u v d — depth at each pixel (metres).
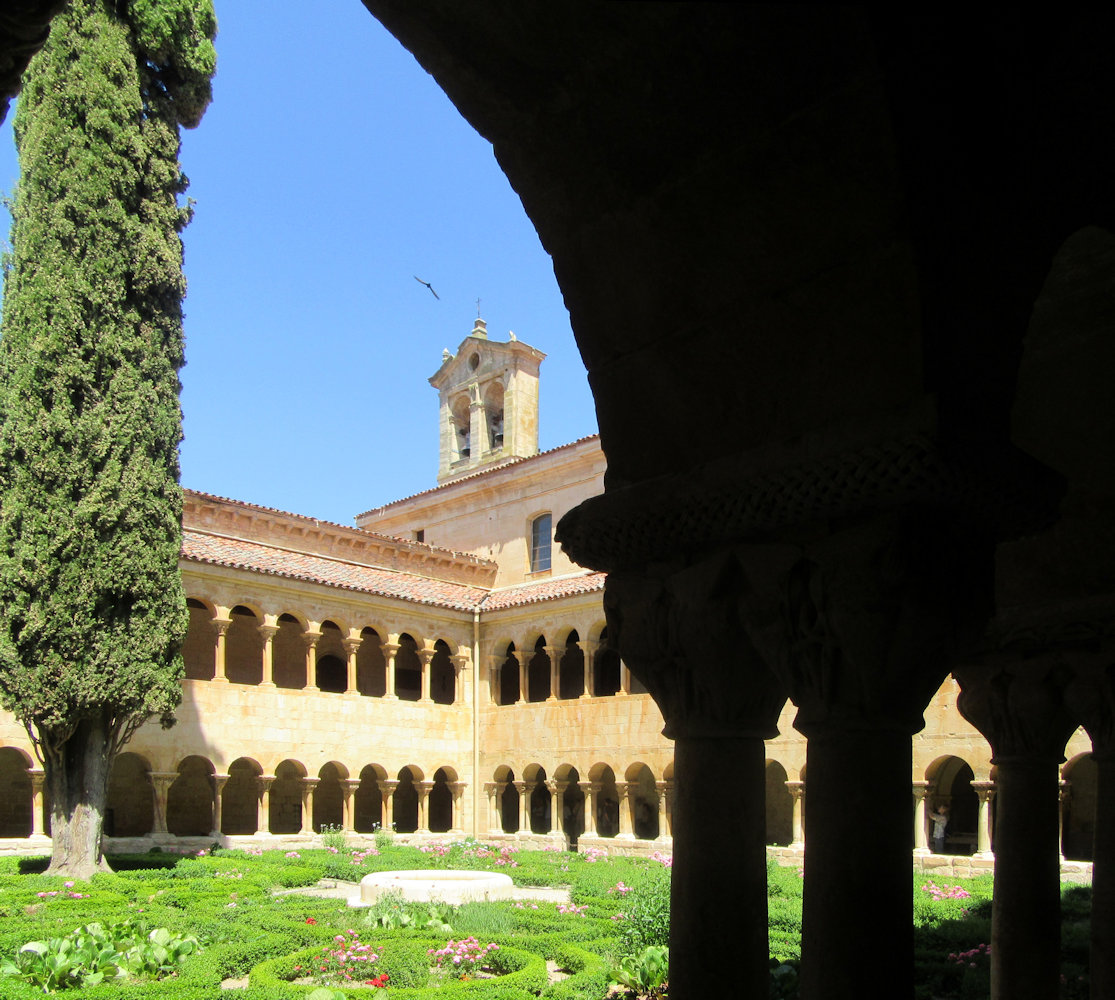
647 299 4.94
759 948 4.87
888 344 4.18
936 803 27.20
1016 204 4.54
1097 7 4.20
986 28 4.26
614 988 11.28
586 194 4.98
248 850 27.55
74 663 20.64
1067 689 7.27
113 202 22.64
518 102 4.85
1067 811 24.38
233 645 34.28
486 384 46.88
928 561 4.14
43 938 12.88
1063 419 6.86
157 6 23.45
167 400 23.33
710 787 4.93
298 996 10.23
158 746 27.33
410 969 11.97
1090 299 6.44
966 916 15.56
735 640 4.79
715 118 4.39
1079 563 7.09
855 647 4.22
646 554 5.13
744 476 4.61
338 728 31.47
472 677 35.53
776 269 4.45
